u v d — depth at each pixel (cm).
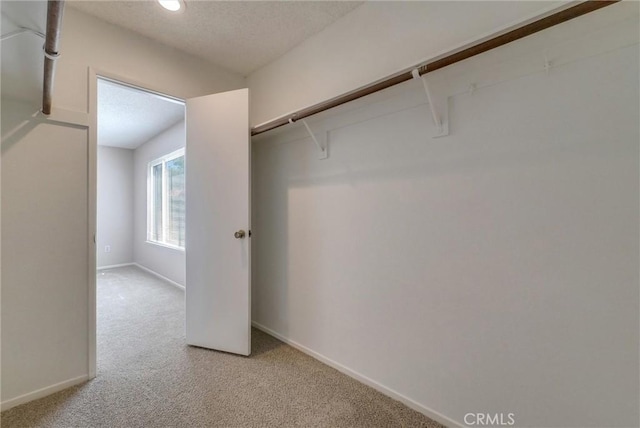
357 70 179
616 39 98
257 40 213
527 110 116
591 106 103
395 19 160
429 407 147
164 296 357
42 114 162
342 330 188
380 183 166
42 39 101
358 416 147
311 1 173
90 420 143
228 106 211
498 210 124
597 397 104
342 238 188
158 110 343
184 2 172
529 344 118
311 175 208
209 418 144
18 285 156
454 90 135
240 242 208
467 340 134
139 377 180
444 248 141
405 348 156
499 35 105
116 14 181
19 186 156
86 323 177
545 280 113
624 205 98
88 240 178
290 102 225
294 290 223
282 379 179
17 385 155
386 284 164
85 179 177
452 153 137
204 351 215
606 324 102
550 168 112
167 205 452
